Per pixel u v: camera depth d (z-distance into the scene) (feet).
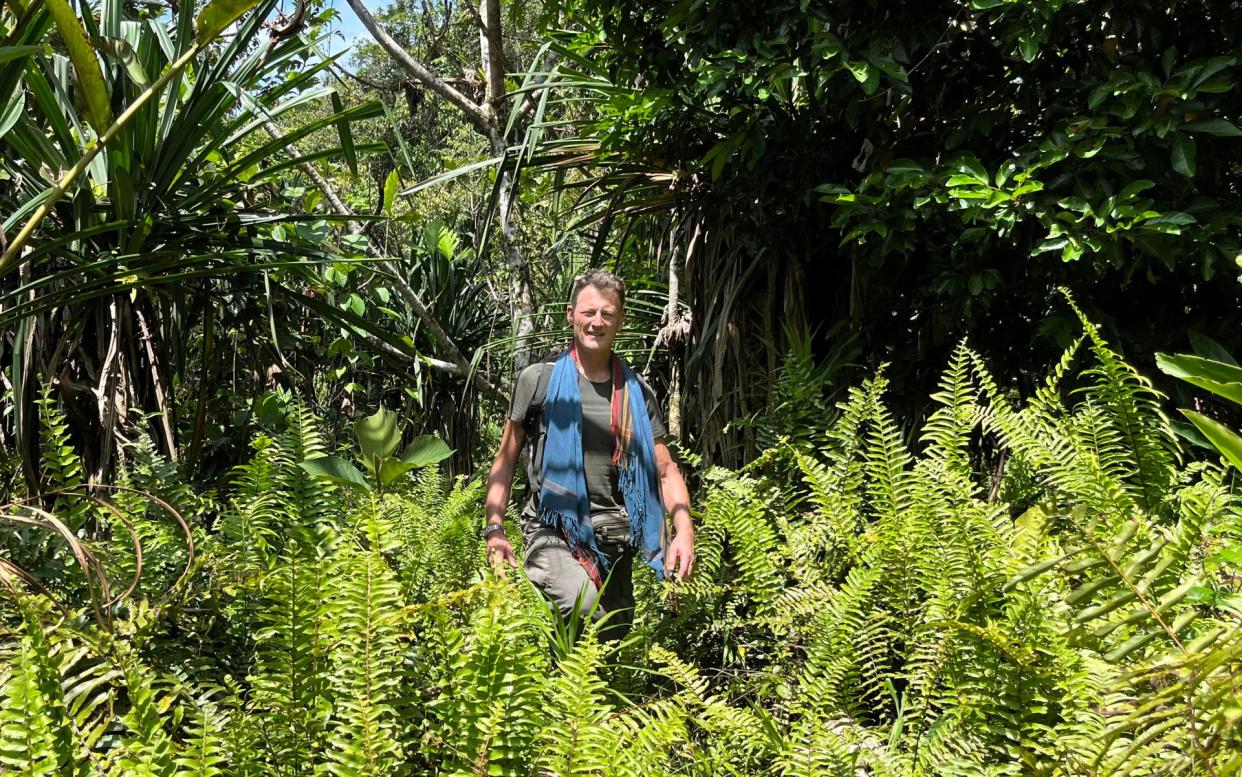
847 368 14.32
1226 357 10.30
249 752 6.43
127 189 11.39
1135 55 11.42
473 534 12.65
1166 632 4.49
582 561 10.45
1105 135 10.61
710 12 12.94
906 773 6.96
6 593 7.21
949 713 7.37
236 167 12.64
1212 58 10.18
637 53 14.94
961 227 12.20
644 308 18.90
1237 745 4.18
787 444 12.47
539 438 10.82
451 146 44.24
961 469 9.90
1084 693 6.33
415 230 26.32
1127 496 8.29
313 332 18.62
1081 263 11.59
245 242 13.05
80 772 5.88
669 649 10.61
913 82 13.05
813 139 13.75
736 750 7.59
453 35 27.32
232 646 8.42
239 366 17.61
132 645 7.29
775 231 14.67
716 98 15.08
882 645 8.63
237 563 8.84
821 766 6.82
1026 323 13.19
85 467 12.12
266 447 9.88
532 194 20.39
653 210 16.90
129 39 12.26
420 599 11.03
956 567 8.05
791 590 9.70
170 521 9.52
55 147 11.48
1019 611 7.02
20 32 8.18
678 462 15.55
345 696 6.91
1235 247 10.20
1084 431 9.12
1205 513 7.06
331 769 6.29
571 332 18.79
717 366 15.46
